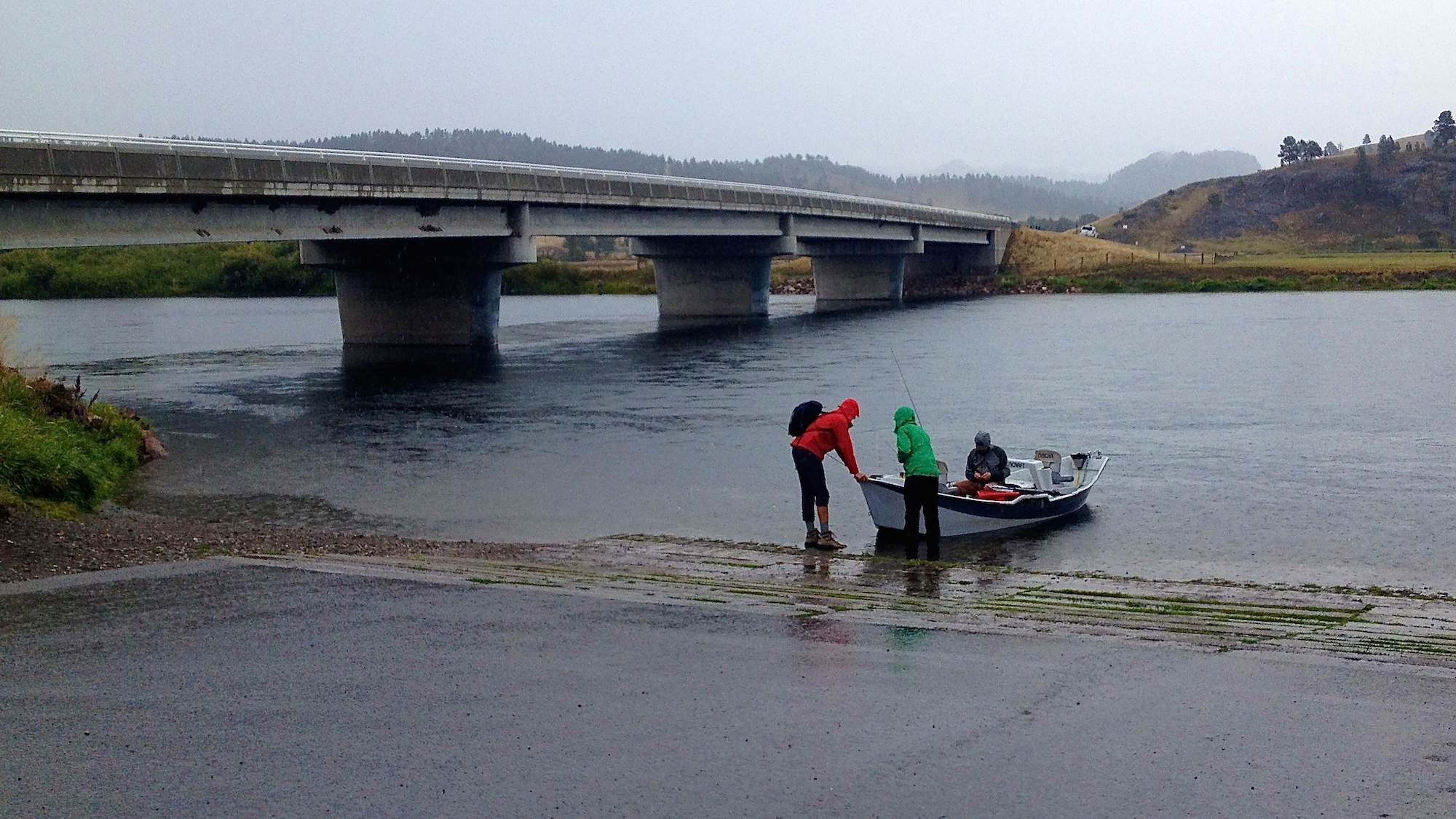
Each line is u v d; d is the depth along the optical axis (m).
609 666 9.58
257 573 13.23
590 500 22.83
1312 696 8.73
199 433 32.34
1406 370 44.72
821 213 85.81
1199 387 40.84
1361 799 6.90
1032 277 120.19
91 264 115.44
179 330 73.38
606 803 6.95
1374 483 24.08
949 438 30.70
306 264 60.41
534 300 114.00
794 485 24.38
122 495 23.27
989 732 8.03
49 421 25.53
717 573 15.07
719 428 32.72
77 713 8.43
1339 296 96.88
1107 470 25.92
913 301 103.94
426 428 33.12
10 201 34.00
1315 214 199.50
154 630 10.63
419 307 60.31
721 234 75.38
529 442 30.47
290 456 28.45
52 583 12.61
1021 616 11.84
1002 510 19.77
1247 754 7.59
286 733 8.05
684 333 69.62
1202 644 10.41
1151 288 111.25
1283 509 21.66
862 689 8.98
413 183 48.19
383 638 10.41
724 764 7.52
